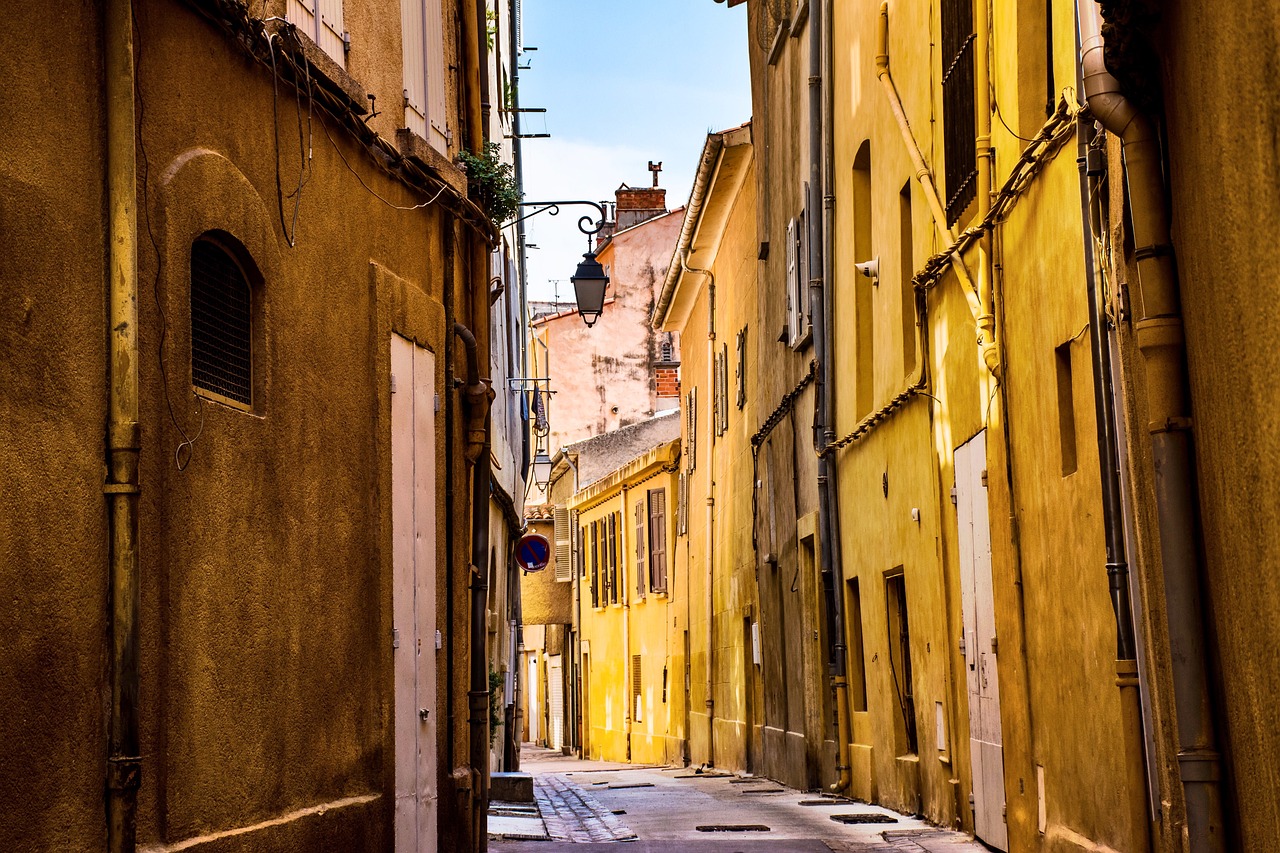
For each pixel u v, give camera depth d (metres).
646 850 11.73
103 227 6.02
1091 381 8.34
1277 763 5.10
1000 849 10.70
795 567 19.39
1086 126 8.03
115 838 5.91
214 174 6.95
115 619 5.96
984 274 10.52
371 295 9.20
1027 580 9.84
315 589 8.17
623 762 35.91
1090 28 6.81
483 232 11.73
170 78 6.64
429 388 10.25
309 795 7.98
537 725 51.03
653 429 43.28
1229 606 5.64
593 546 40.44
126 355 6.01
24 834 5.31
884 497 14.59
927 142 12.73
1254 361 4.96
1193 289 5.86
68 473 5.70
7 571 5.25
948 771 12.45
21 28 5.46
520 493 26.80
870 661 15.48
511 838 12.74
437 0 11.10
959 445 11.70
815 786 18.16
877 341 15.05
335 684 8.41
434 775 10.00
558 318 46.50
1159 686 7.18
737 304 24.86
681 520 30.72
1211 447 5.75
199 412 6.83
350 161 8.95
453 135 11.57
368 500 9.03
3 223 5.30
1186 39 5.54
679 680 30.55
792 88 19.41
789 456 19.81
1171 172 6.18
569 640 44.88
